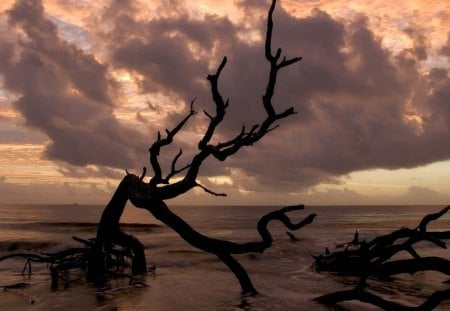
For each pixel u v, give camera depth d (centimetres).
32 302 958
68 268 1289
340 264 1360
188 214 13988
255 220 8419
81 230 4003
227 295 1017
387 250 1246
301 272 1431
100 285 1176
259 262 1719
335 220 8662
